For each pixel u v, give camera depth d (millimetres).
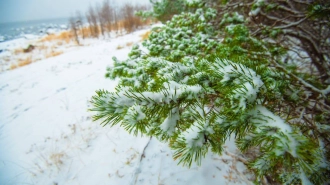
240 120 670
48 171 2730
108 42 14234
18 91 6266
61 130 3689
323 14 1467
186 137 689
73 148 3070
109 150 2865
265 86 687
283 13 3115
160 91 782
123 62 1867
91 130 3451
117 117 756
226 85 733
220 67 769
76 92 5348
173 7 5395
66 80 6508
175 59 1788
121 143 2945
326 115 1201
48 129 3814
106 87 5344
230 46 1758
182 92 788
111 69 1894
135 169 2428
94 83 5770
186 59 1373
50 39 19750
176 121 844
